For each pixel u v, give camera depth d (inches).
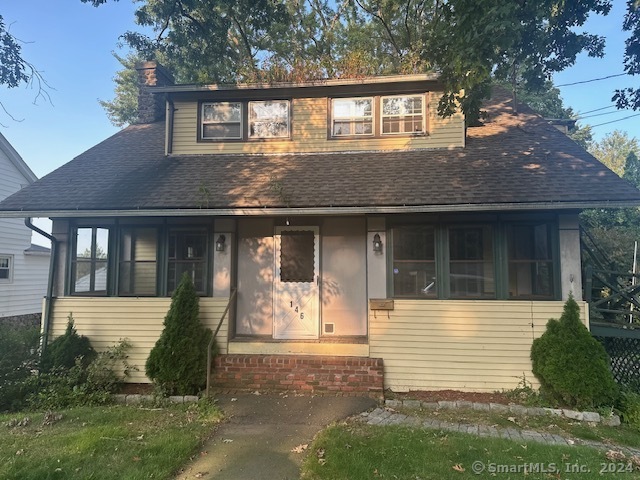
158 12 505.0
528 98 730.2
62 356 255.6
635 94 275.1
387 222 269.3
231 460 165.0
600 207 229.9
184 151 343.9
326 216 291.4
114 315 281.1
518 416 213.9
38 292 631.2
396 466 152.5
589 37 274.4
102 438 177.6
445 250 261.0
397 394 251.3
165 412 220.7
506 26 199.2
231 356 266.4
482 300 253.4
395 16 603.2
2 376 238.4
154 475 147.9
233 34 645.9
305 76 434.0
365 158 315.3
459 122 316.5
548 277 249.6
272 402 235.8
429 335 257.3
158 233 287.7
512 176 262.7
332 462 155.9
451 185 260.1
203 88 335.6
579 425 203.2
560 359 224.4
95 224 290.5
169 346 249.4
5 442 174.9
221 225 286.0
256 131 341.4
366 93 330.0
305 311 293.9
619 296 260.8
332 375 255.6
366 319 290.4
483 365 250.4
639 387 257.8
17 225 589.0
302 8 700.0
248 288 298.2
